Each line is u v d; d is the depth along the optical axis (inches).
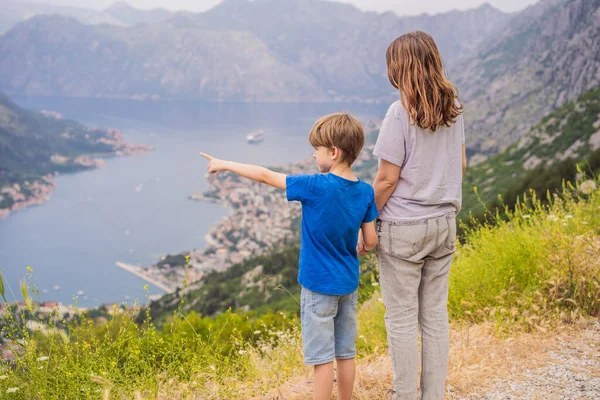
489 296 151.9
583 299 145.4
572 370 114.7
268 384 106.2
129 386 95.4
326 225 85.3
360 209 87.7
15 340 86.1
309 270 87.4
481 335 134.0
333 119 87.7
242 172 90.0
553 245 166.2
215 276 3326.8
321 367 87.7
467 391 108.9
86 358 93.4
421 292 98.0
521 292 153.2
